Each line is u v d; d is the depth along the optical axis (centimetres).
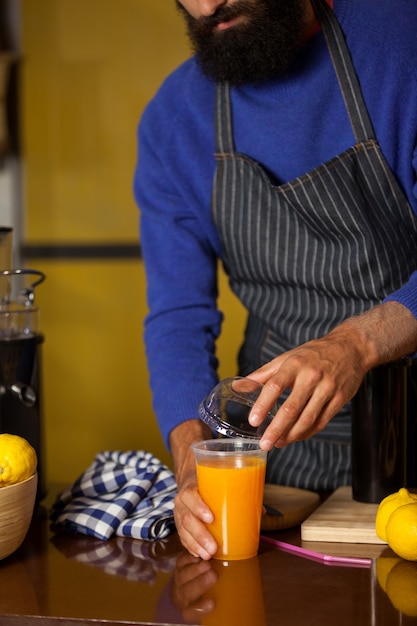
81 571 120
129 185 423
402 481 141
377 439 139
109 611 105
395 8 158
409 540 117
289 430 125
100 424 425
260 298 176
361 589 110
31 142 428
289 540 130
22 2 421
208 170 170
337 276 163
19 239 431
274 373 128
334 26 157
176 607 106
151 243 176
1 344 147
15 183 429
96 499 146
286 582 113
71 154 426
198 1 150
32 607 108
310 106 159
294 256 165
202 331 168
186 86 173
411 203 160
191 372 157
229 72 156
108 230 427
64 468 430
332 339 129
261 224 166
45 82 425
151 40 416
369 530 128
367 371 132
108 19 418
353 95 157
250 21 150
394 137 156
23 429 150
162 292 171
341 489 152
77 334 425
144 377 422
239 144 166
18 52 426
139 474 145
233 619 102
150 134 177
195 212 173
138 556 126
